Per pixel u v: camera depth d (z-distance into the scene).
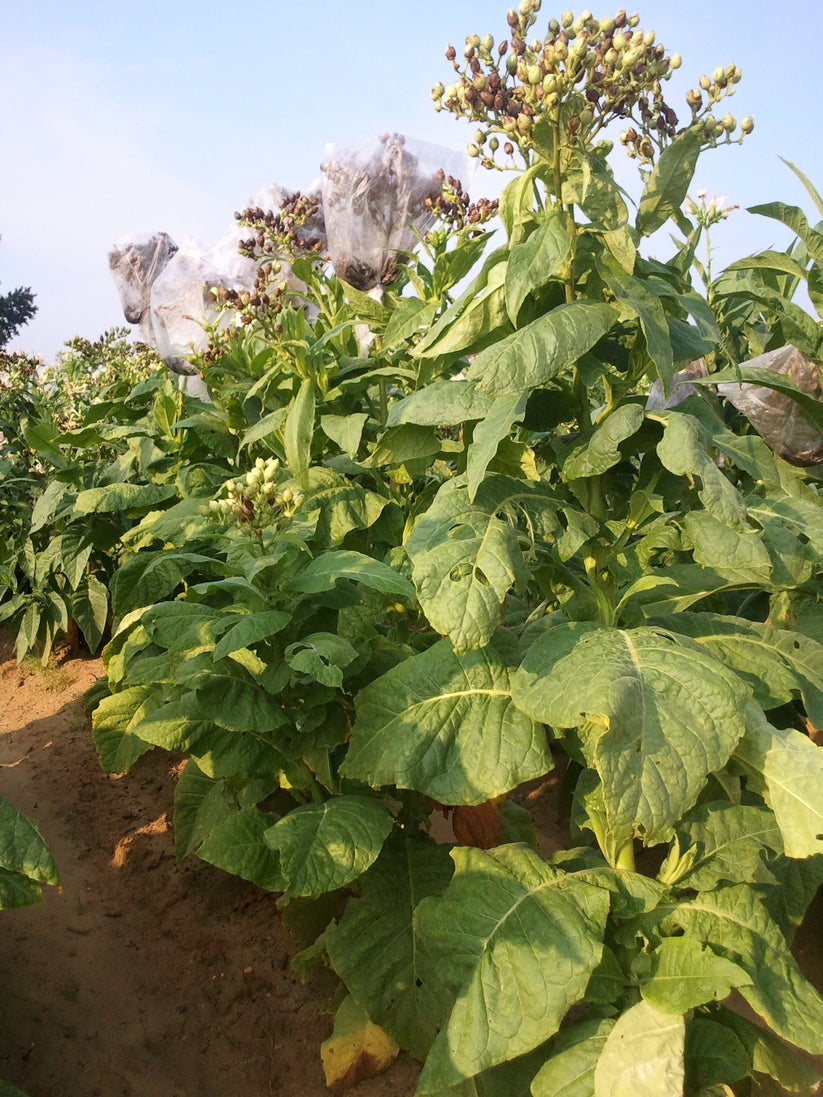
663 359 2.03
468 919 2.18
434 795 2.24
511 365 1.99
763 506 2.40
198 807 3.61
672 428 2.13
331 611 2.85
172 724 2.66
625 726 1.92
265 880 2.50
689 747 1.92
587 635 2.28
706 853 2.36
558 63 2.04
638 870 3.49
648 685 2.02
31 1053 2.81
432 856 2.87
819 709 2.37
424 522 2.31
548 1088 2.08
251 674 2.67
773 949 2.08
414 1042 2.45
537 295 2.38
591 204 2.10
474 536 2.19
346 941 2.62
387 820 2.43
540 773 2.20
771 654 2.45
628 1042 1.97
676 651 2.12
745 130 2.44
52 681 6.41
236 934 3.39
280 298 4.10
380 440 2.69
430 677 2.45
